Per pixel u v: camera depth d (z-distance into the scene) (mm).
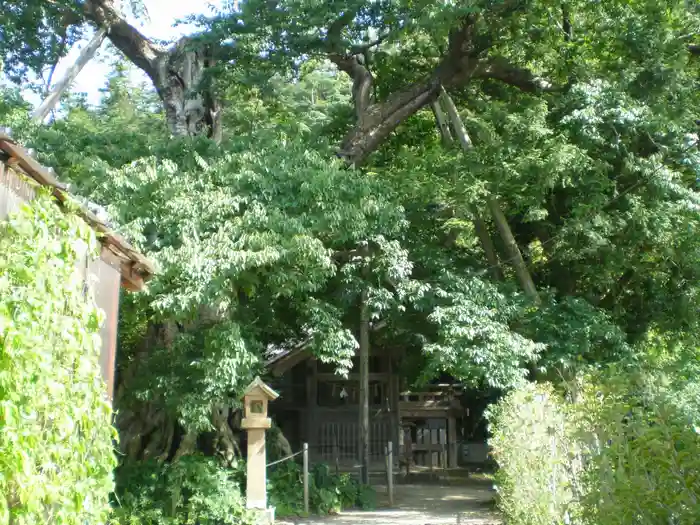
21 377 4230
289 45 20125
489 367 16766
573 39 21344
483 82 23516
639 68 19438
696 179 20203
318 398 26344
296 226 14555
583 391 6199
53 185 6246
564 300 18938
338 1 19375
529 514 7652
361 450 20750
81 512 5270
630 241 19578
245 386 15859
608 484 4281
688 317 20062
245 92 23906
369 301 17969
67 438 4957
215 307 16359
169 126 21234
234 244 14156
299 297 17453
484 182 18375
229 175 15203
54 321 4793
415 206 19641
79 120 30516
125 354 19750
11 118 16797
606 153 19750
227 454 18219
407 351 24031
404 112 21781
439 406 28672
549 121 20578
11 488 4340
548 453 7328
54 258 4840
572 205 19797
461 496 21297
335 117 24109
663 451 3639
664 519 3592
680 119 18703
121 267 8578
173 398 15141
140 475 16109
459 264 20719
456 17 18438
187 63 21219
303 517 17469
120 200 14453
